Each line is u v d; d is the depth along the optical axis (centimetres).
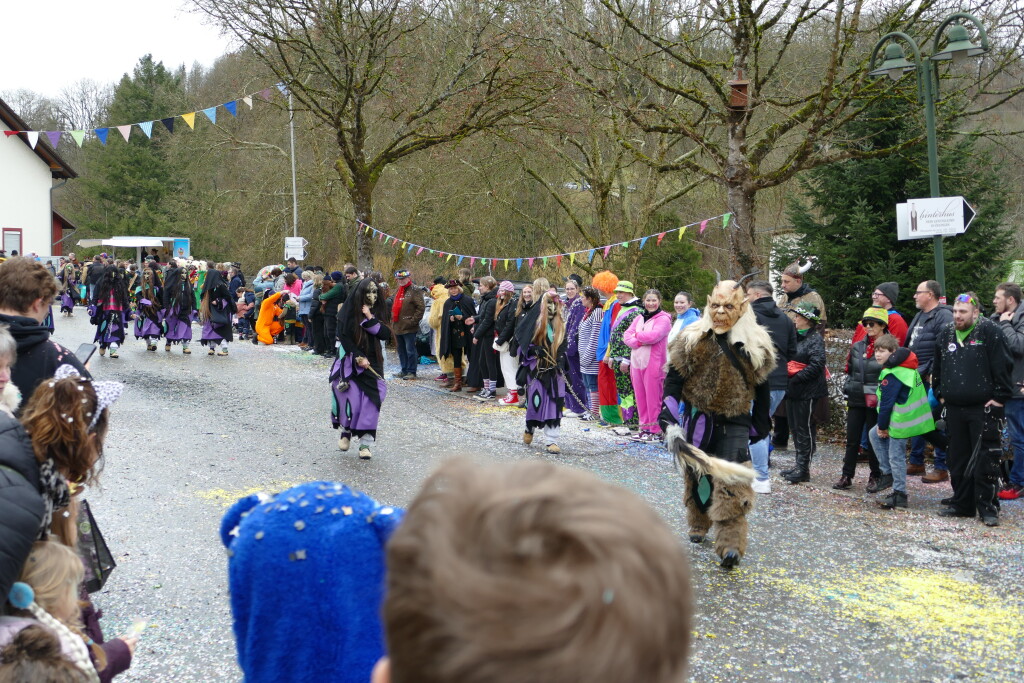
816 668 427
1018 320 763
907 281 1170
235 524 225
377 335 830
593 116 1778
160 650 421
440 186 2352
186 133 3142
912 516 699
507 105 1738
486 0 1636
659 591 64
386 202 2553
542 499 66
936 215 825
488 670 60
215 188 3347
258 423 996
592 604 61
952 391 685
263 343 1839
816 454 935
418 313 1375
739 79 991
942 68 1093
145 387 1227
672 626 65
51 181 3578
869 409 776
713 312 560
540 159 2103
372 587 203
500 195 2125
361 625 200
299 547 199
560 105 1680
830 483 806
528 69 1634
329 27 1546
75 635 265
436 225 2344
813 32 1283
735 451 565
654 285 1998
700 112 1641
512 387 1171
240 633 208
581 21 1363
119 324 1529
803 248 1296
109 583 505
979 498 679
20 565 248
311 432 956
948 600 518
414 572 66
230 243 3131
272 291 1894
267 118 2608
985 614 498
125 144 4228
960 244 1171
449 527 66
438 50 1834
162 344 1823
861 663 433
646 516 69
